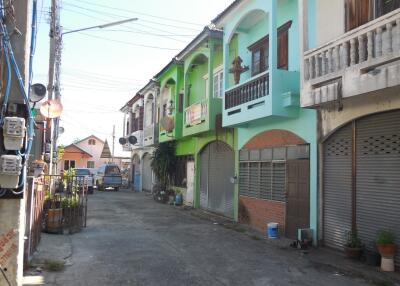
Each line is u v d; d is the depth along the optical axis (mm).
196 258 8453
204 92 18156
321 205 9570
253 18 12938
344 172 8914
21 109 4734
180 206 19438
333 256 8570
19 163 4492
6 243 4637
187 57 18312
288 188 10883
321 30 9234
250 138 13172
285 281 6871
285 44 11461
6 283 4621
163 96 24453
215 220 14445
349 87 7609
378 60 6902
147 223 13578
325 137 9367
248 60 13836
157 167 22484
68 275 6969
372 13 7977
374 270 7398
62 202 11422
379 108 7750
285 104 10328
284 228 11008
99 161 59688
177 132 19547
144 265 7750
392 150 7652
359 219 8422
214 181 16531
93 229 11992
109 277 6902
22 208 4766
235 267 7766
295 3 11031
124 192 30328
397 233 7469
